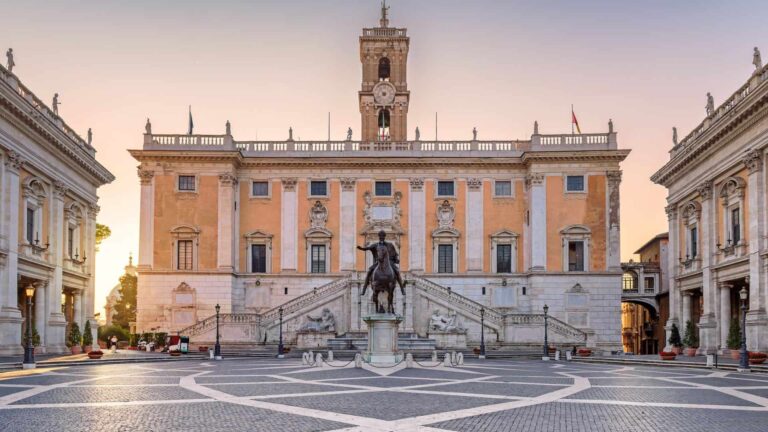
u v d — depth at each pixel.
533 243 69.12
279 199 71.50
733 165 47.12
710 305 51.44
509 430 15.70
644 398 22.20
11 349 44.09
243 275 70.25
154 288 68.69
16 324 44.75
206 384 26.52
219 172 69.94
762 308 43.00
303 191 71.50
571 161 69.81
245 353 56.47
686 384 27.69
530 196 70.12
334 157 70.81
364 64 79.81
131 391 23.91
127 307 102.38
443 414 17.88
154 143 69.62
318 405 19.61
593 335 61.53
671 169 58.81
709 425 16.70
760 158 43.47
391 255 37.34
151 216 69.56
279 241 71.06
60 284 53.03
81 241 59.16
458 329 60.66
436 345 59.72
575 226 68.94
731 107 46.03
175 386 25.77
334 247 70.94
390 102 78.19
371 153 71.25
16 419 17.31
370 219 71.12
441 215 71.12
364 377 29.44
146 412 18.44
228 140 70.06
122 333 82.06
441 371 33.44
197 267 69.00
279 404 19.89
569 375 32.59
